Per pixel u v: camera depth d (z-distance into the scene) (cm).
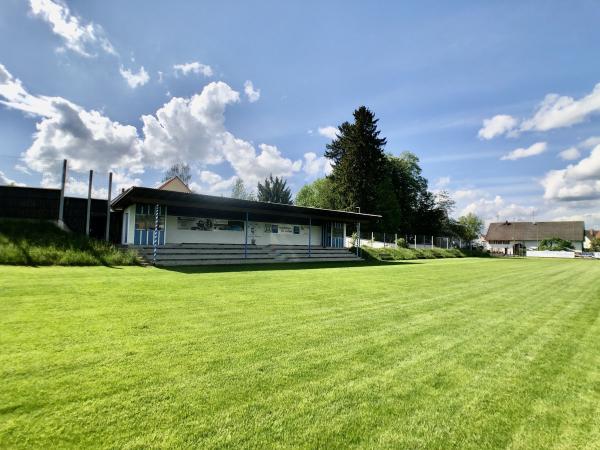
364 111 5009
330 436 250
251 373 360
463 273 1741
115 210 2292
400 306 770
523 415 296
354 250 3062
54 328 495
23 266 1261
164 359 389
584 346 505
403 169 5794
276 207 2120
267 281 1147
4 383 315
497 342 512
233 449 229
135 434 242
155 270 1376
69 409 272
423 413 292
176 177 4244
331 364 395
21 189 1838
